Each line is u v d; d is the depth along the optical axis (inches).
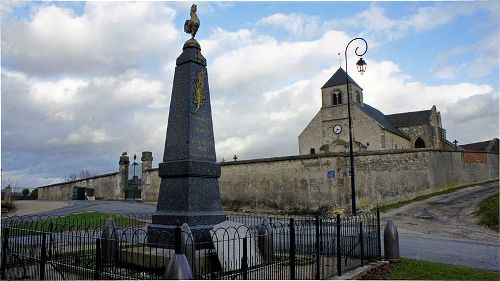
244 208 1063.6
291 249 295.3
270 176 1034.1
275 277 300.5
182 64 400.8
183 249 277.1
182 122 383.6
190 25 410.6
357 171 960.3
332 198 933.2
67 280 292.7
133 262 325.7
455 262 413.4
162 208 374.3
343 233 406.6
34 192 2139.5
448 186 1239.5
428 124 2219.5
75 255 344.8
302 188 978.7
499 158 1555.1
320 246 359.9
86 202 1334.9
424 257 439.5
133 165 1512.1
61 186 1904.5
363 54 875.4
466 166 1363.2
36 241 388.5
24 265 322.3
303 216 950.4
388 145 1903.3
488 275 338.0
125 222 653.3
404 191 1064.8
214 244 327.3
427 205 967.6
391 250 378.0
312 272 322.7
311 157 975.6
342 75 2026.3
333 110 2004.2
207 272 303.1
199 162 373.1
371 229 398.3
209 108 406.6
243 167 1085.8
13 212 912.9
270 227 382.9
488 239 580.1
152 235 359.9
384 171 1024.9
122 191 1507.1
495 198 851.4
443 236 609.9
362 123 1907.0
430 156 1179.9
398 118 2384.4
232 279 270.5
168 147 387.9
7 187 1194.0
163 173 380.8
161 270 303.1
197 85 395.5
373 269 340.8
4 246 332.8
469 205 911.7
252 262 321.1
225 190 1111.0
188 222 348.8
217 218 374.0
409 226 715.4
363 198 951.6
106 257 331.0
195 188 366.9
